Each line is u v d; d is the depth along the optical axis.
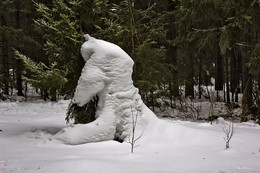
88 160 4.16
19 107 13.55
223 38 10.22
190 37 12.53
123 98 5.89
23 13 19.36
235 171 3.92
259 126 8.72
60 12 6.59
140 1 14.62
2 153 4.73
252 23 10.40
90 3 6.56
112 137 5.68
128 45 8.41
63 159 4.33
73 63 6.79
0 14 17.44
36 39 17.80
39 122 8.90
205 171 3.91
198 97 20.58
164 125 6.05
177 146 5.39
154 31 9.90
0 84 17.23
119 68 5.96
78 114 6.42
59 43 6.86
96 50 6.03
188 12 11.09
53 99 17.08
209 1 10.05
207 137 5.88
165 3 16.67
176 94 14.18
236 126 7.99
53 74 6.16
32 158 4.44
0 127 7.51
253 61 9.45
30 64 6.30
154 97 12.94
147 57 8.93
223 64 23.38
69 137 5.48
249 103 11.83
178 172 3.85
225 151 4.98
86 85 5.79
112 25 7.05
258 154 4.91
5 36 16.69
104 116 5.71
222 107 14.16
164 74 10.55
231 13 10.64
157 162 4.34
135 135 5.68
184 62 17.44
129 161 4.35
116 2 10.89
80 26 6.83
